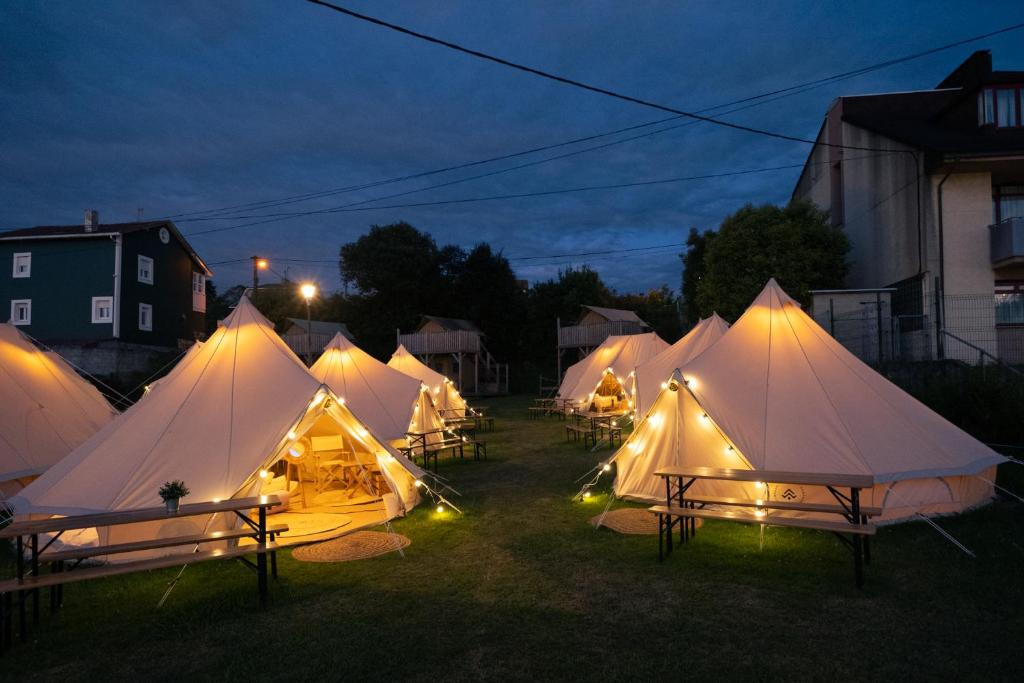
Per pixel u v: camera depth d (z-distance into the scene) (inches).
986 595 170.6
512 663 141.0
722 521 258.7
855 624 155.6
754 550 218.2
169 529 229.1
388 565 214.5
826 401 258.5
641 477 298.4
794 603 169.9
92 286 941.2
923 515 241.0
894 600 169.6
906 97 732.7
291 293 1667.1
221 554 178.5
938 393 398.3
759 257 686.5
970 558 200.1
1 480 295.7
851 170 723.4
